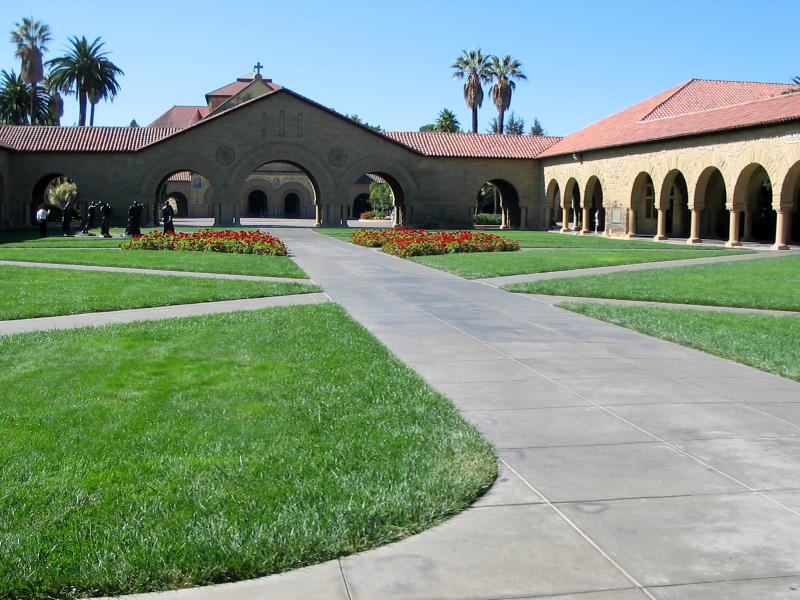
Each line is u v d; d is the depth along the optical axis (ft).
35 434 19.93
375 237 100.53
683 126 123.44
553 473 17.57
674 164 123.34
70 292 49.39
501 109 244.83
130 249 88.69
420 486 16.39
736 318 41.22
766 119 102.32
